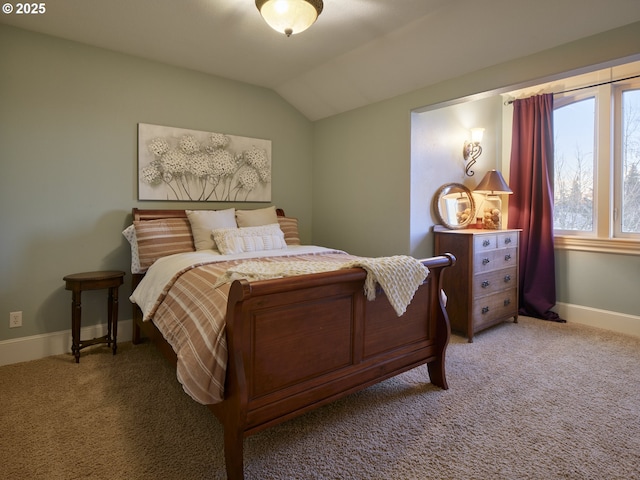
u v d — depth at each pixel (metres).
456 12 2.27
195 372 1.39
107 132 2.89
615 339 2.99
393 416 1.88
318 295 1.59
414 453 1.58
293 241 3.47
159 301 2.14
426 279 2.11
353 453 1.58
